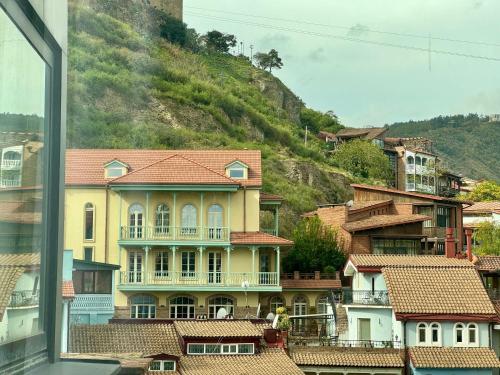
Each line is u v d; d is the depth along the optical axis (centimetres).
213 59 12712
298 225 6625
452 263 4947
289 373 3506
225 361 3566
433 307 4391
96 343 2452
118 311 5150
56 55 546
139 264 5209
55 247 534
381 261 4838
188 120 8819
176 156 5416
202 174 5316
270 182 8394
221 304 5284
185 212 5300
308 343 4506
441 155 19375
